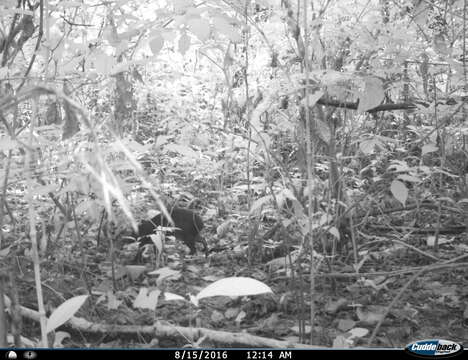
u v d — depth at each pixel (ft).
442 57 13.15
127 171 13.09
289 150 15.81
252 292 5.30
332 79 9.94
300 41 10.50
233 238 18.13
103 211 13.14
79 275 13.37
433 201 18.02
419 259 15.29
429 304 12.23
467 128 15.30
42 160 8.54
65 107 5.86
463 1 12.84
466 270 14.49
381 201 18.67
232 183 22.18
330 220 11.44
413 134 19.69
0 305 6.59
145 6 12.32
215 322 11.24
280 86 10.82
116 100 10.05
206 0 8.86
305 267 13.43
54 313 5.72
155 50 8.25
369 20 11.69
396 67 11.68
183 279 14.11
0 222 7.41
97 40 9.32
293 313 11.68
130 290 11.39
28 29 8.63
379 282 13.39
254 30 13.03
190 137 16.10
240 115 12.68
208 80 17.30
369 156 16.84
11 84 9.06
